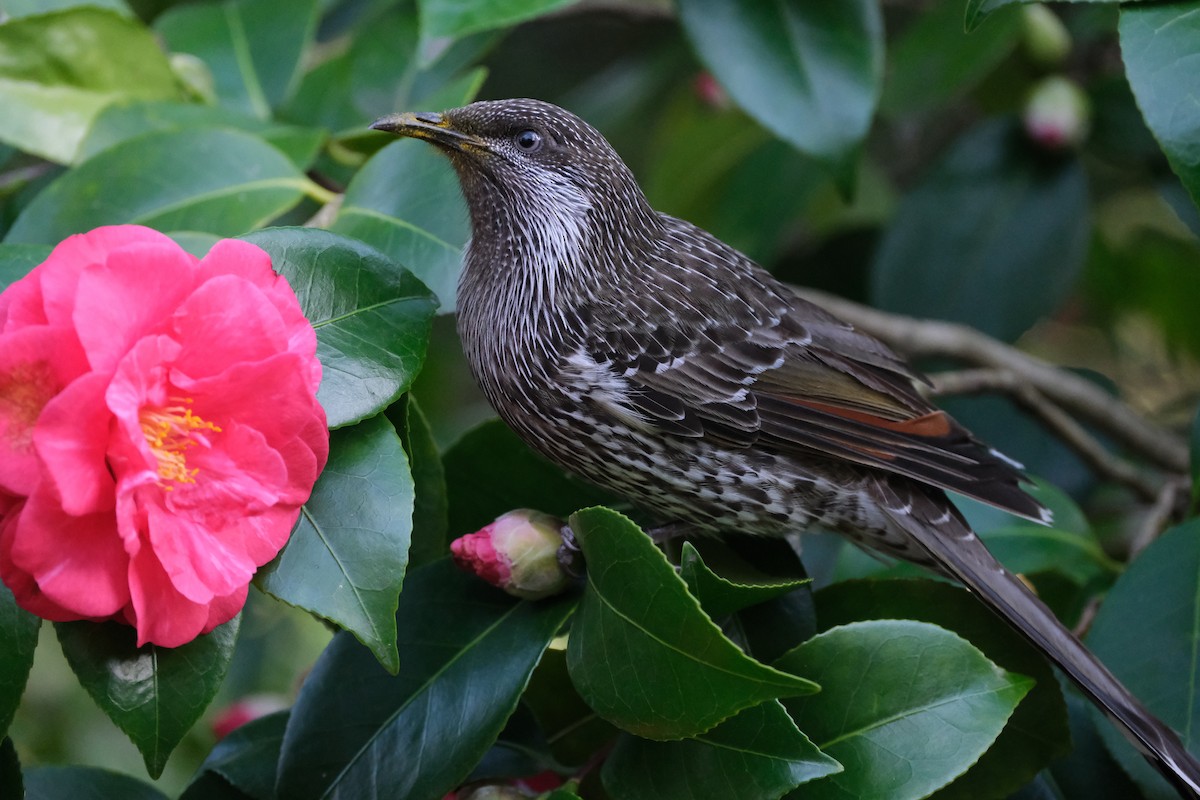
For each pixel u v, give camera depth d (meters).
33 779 4.73
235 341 3.51
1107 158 7.76
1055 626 4.90
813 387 5.71
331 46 8.01
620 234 5.74
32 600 3.37
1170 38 4.62
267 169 5.35
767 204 8.45
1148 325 9.42
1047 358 10.34
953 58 7.30
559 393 5.53
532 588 4.44
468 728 4.32
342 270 4.23
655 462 5.58
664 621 3.86
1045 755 4.69
